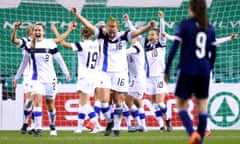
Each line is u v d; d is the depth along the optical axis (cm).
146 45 5106
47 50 4475
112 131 4784
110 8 7425
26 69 5009
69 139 4062
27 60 4575
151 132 5034
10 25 7225
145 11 7494
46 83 4506
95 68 4853
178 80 2747
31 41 4516
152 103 5309
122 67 4309
